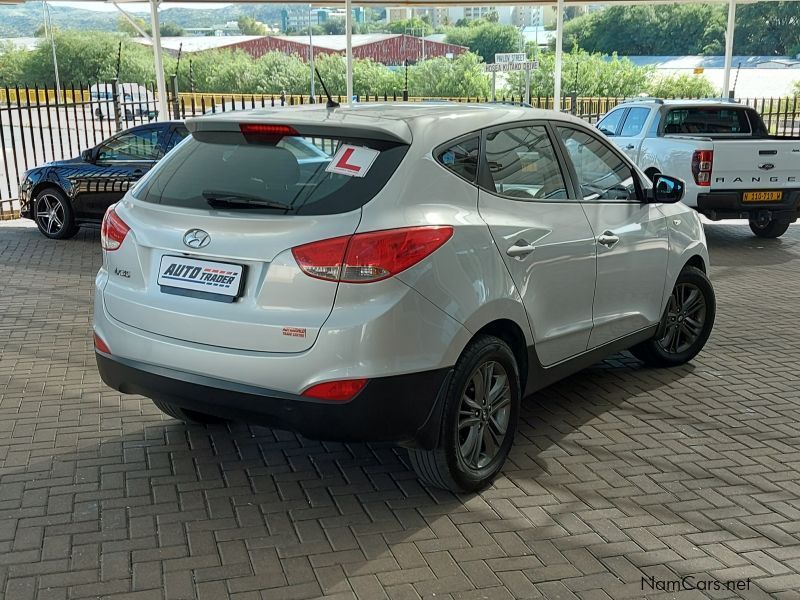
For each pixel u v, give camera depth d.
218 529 3.73
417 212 3.66
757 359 6.39
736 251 11.44
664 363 6.11
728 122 12.70
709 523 3.86
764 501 4.09
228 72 82.56
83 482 4.16
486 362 3.99
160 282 3.83
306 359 3.49
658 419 5.14
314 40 106.88
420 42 102.19
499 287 3.98
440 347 3.67
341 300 3.48
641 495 4.12
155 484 4.16
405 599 3.22
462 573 3.41
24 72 94.94
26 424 4.91
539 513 3.92
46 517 3.80
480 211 3.99
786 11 98.50
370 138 3.78
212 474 4.27
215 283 3.67
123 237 4.00
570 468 4.43
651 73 65.38
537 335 4.34
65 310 7.70
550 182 4.58
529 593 3.28
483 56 116.25
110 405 5.24
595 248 4.75
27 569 3.38
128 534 3.68
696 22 102.75
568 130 4.87
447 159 3.93
